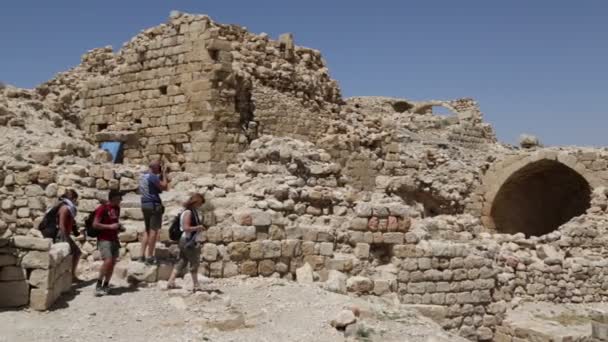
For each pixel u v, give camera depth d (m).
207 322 11.64
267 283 14.77
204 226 15.05
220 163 23.66
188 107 24.19
